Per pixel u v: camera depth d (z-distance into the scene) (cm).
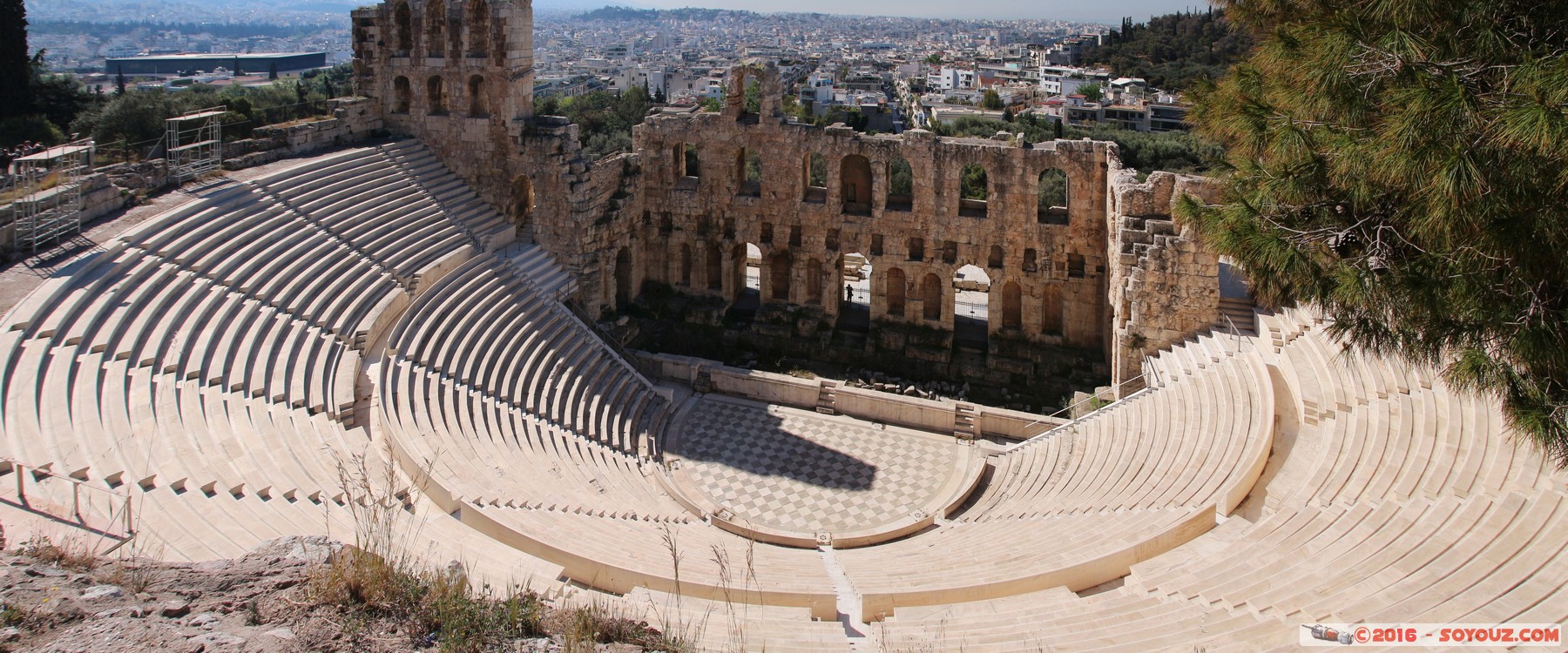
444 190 4750
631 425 4056
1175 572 2327
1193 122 2377
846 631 2170
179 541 1956
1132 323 3922
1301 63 1823
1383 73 1639
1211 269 3756
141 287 3089
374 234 4106
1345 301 1662
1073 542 2656
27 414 2328
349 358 3388
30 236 3162
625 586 2427
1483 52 1532
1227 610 1977
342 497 2417
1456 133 1430
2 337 2594
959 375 4772
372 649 1258
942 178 4741
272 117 5581
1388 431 2633
